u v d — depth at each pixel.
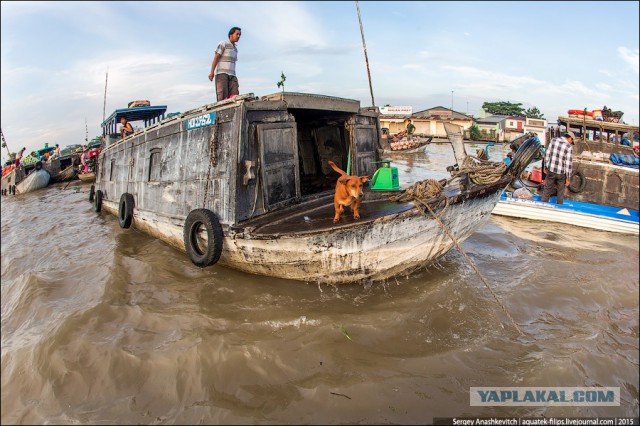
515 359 4.44
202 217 5.99
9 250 9.61
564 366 4.27
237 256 6.02
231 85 8.53
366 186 7.61
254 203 6.11
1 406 4.11
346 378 4.01
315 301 5.38
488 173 5.92
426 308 5.16
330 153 9.06
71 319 5.14
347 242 5.10
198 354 4.33
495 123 39.34
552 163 10.13
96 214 12.41
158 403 3.87
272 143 6.32
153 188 8.21
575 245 8.69
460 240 6.36
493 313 5.32
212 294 5.70
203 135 6.58
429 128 38.09
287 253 5.44
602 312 5.78
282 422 3.53
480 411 3.70
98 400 3.95
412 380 4.00
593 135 12.78
